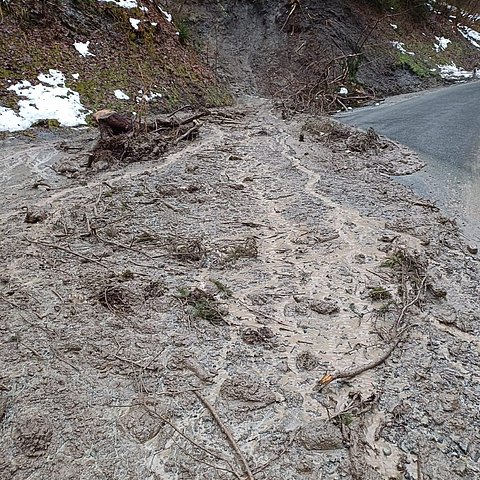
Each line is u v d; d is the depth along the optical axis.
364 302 5.11
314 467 3.25
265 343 4.41
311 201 7.78
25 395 3.71
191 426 3.54
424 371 4.18
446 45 26.45
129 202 7.40
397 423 3.62
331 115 15.33
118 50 14.08
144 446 3.37
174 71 15.19
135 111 12.56
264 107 15.91
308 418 3.64
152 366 4.06
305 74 19.03
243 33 20.80
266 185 8.48
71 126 11.15
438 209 7.83
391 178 9.20
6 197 7.56
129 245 6.04
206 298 4.95
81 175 8.61
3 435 3.40
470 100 16.02
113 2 14.75
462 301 5.27
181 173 8.81
